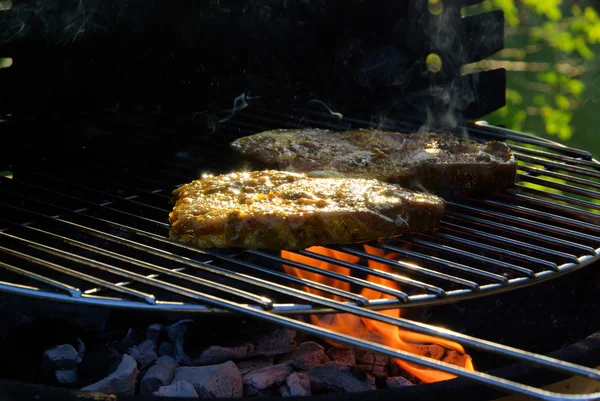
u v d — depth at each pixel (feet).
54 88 3.36
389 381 2.66
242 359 2.72
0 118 3.31
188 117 3.64
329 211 2.46
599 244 2.98
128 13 3.36
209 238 2.45
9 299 2.84
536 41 7.21
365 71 3.75
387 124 3.63
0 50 3.19
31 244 2.42
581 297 2.93
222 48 3.62
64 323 2.78
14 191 3.10
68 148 3.40
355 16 3.69
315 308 2.15
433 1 3.68
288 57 3.72
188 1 3.47
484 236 2.59
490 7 6.91
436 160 2.88
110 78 3.48
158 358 2.68
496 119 6.42
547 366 1.94
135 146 3.43
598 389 2.43
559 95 6.53
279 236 2.45
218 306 2.12
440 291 2.23
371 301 2.19
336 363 2.63
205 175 2.83
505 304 3.07
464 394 2.21
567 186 2.90
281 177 2.76
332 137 3.20
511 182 2.91
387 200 2.55
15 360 2.61
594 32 6.47
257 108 3.75
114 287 2.20
